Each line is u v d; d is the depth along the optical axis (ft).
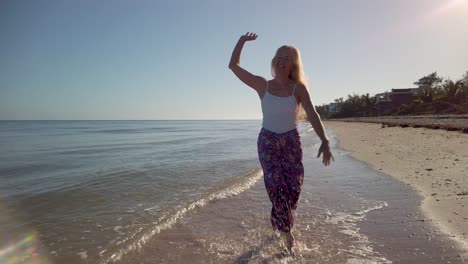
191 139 94.17
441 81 291.79
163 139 96.68
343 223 12.72
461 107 159.74
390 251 9.93
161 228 12.88
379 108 271.90
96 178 26.25
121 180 25.00
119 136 120.88
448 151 30.35
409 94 247.50
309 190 18.58
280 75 10.21
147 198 18.80
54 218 15.03
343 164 28.60
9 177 28.96
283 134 9.95
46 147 68.23
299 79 10.27
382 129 79.92
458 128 49.90
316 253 10.01
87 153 53.06
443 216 12.58
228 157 41.55
